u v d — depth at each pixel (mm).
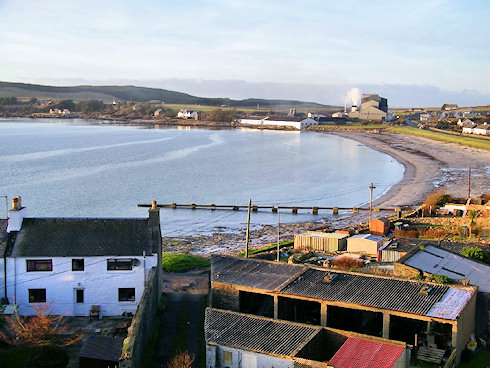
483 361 40656
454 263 55281
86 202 138625
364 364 35375
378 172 191000
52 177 177500
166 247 94438
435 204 114250
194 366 42781
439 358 38875
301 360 36875
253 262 55688
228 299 50188
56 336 47281
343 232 87688
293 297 46438
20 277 52625
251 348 38969
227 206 135250
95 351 40812
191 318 52844
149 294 48344
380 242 76938
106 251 53500
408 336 43375
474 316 44562
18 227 54812
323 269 51750
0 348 43438
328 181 173625
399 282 47031
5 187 156625
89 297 53562
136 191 156000
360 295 45031
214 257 57688
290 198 147000
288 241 92500
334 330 40688
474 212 96688
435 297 43594
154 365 43219
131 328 40750
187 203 140375
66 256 52750
